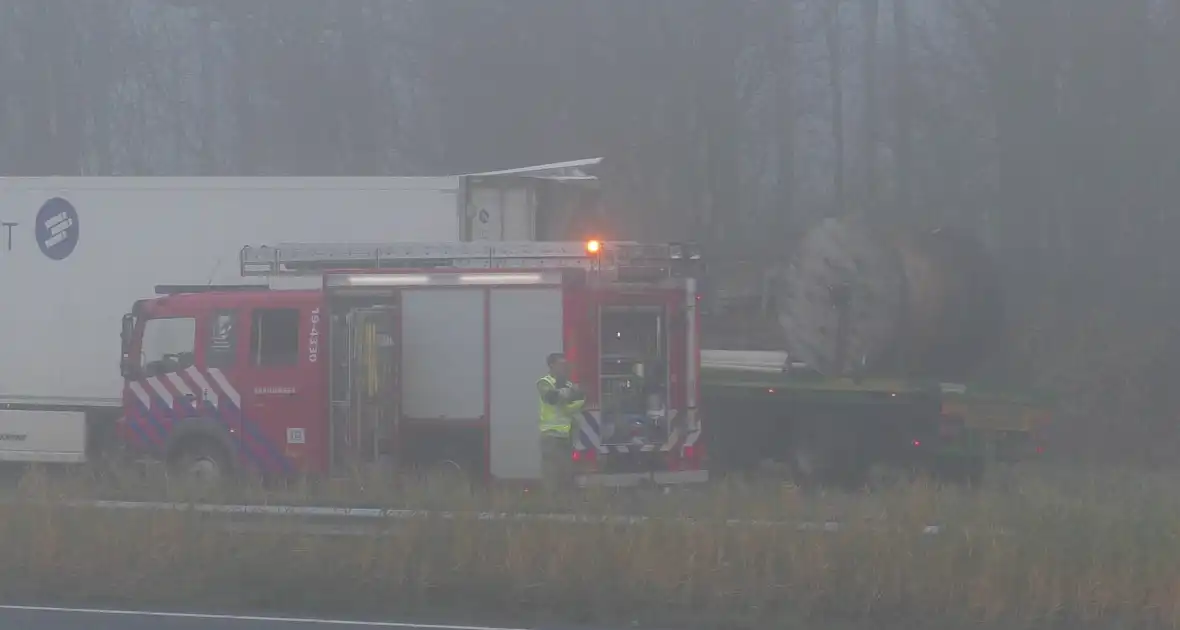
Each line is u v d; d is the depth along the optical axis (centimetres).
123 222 4188
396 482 2731
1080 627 2211
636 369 3506
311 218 4100
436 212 4062
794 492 2633
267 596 2441
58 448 4194
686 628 2272
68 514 2547
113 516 2544
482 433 3481
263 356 3606
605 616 2320
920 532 2292
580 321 3444
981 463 4034
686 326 3541
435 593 2403
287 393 3578
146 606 2416
